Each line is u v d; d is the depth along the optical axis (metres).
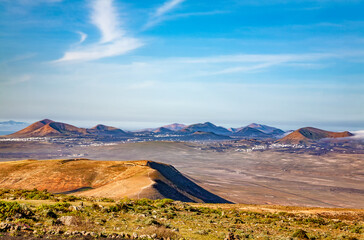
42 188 103.88
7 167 122.81
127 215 22.19
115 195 76.19
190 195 106.31
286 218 34.59
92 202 28.88
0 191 35.28
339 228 29.38
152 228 16.72
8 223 14.19
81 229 15.14
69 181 110.62
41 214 17.66
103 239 13.68
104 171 121.75
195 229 19.64
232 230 21.44
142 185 86.19
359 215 41.47
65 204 22.17
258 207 48.59
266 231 22.94
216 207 43.19
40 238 12.71
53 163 131.25
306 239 21.08
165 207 31.64
